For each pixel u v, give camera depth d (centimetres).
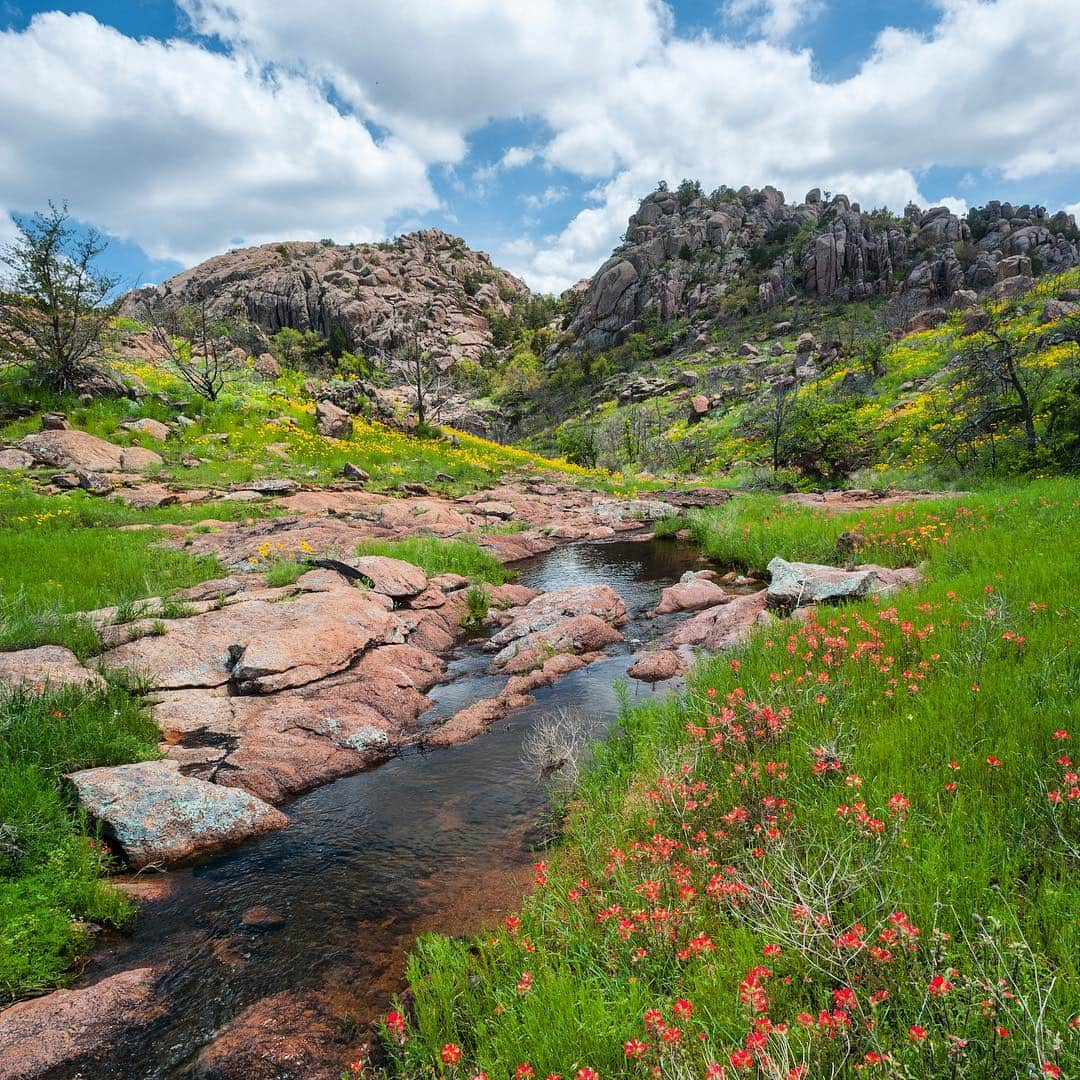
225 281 18275
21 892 423
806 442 3309
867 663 601
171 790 546
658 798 450
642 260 13462
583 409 10112
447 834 531
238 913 444
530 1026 285
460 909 437
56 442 2075
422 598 1162
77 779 538
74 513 1588
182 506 1844
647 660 873
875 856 332
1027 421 2219
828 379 5562
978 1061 222
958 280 9000
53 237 2380
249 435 2673
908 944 272
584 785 548
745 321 10775
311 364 8388
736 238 13588
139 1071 321
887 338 6028
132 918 438
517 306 19575
